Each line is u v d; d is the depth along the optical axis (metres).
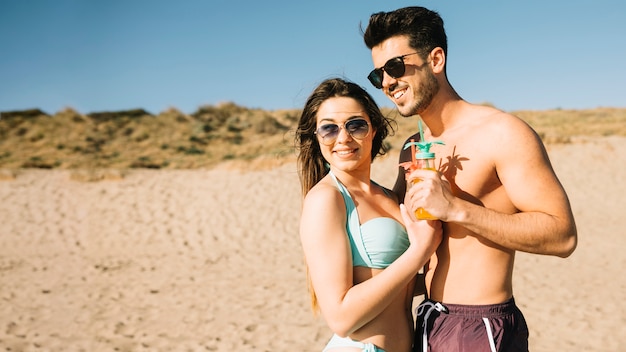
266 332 6.88
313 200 2.25
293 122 31.66
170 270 10.48
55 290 9.03
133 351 6.31
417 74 2.38
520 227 2.09
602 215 14.23
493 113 2.35
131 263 11.14
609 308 7.45
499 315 2.28
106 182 17.23
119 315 7.66
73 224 14.10
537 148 2.21
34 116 31.86
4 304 8.21
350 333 2.22
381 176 16.75
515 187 2.20
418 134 2.74
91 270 10.50
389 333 2.29
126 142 27.22
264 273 10.14
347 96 2.36
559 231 2.10
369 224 2.27
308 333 6.81
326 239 2.18
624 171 17.42
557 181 2.21
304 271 10.26
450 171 2.39
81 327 7.15
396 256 2.29
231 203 15.49
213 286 9.20
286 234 13.34
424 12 2.40
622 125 27.61
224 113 33.03
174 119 31.92
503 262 2.30
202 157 22.73
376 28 2.44
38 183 17.11
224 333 6.86
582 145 19.73
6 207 15.12
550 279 9.09
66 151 24.77
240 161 18.94
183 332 6.93
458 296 2.33
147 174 18.28
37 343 6.58
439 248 2.41
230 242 12.91
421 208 2.20
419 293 2.67
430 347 2.36
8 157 23.14
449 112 2.45
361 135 2.31
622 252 10.92
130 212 14.92
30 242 12.90
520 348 2.34
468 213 2.12
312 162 2.59
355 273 2.25
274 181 17.03
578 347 6.14
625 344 6.18
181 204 15.48
